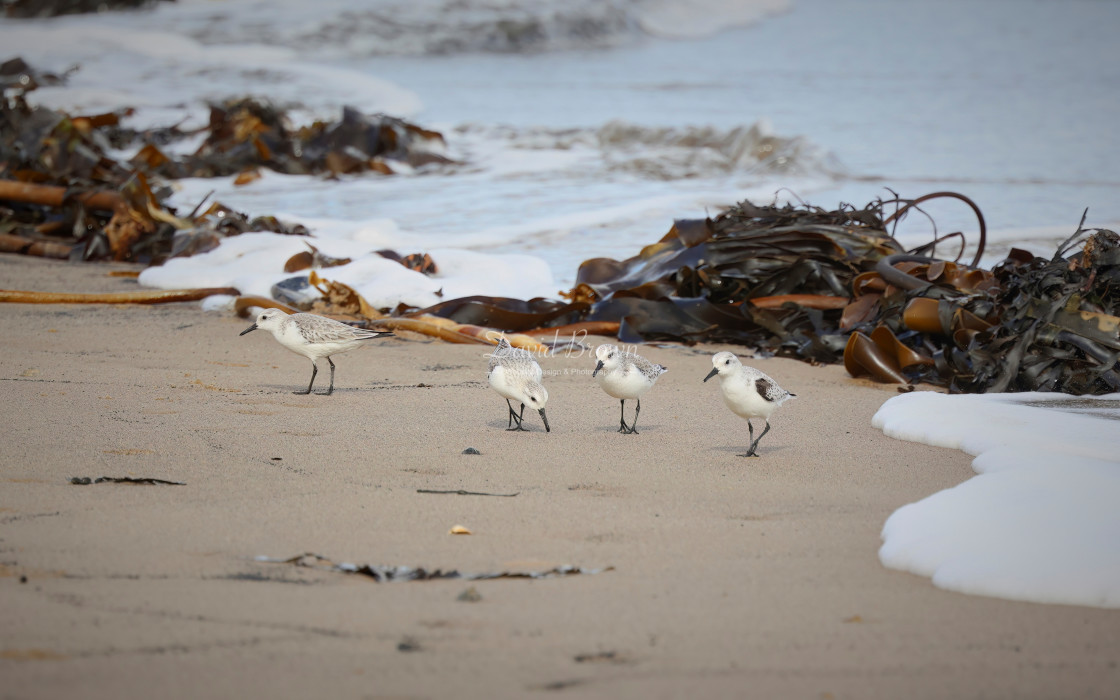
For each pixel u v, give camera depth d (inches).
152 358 1214.9
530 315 1449.3
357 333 1058.7
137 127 3747.5
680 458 839.1
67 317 1465.3
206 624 475.2
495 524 650.2
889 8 5679.1
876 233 1568.7
